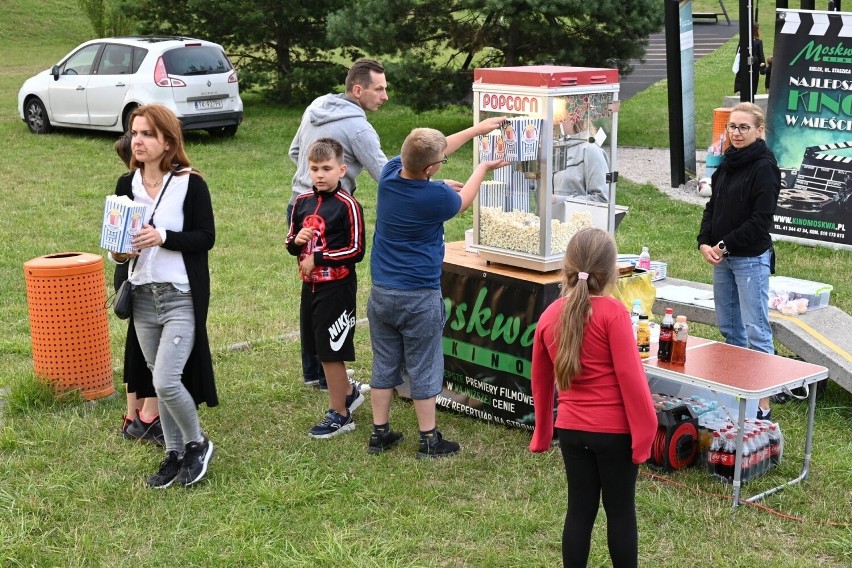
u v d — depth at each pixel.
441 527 4.20
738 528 4.21
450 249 5.75
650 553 4.01
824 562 3.97
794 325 5.66
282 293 7.95
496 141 4.93
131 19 20.94
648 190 11.95
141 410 5.07
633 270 5.38
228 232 9.99
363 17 15.19
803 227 9.57
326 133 5.27
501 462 4.86
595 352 3.36
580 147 4.96
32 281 5.41
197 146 14.88
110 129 15.09
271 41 20.41
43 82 15.75
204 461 4.58
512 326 5.16
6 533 4.07
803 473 4.69
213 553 3.96
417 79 15.18
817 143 9.34
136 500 4.39
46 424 5.18
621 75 16.17
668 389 5.27
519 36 15.32
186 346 4.39
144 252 4.33
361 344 6.75
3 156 13.92
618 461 3.40
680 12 11.77
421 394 4.84
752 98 11.90
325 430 5.14
